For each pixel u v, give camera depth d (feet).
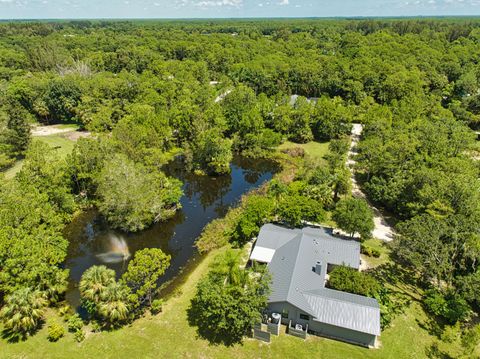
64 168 175.83
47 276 113.50
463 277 114.62
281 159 252.01
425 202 149.07
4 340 102.32
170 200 178.81
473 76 348.18
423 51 443.32
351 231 142.20
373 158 194.80
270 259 129.08
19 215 122.31
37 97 317.63
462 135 200.75
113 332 106.73
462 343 99.76
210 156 229.25
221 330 107.45
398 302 117.08
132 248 154.71
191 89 344.90
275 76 405.80
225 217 173.58
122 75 381.19
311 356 98.43
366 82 363.35
